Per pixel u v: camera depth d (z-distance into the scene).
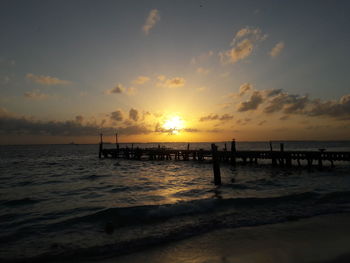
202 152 35.06
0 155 76.12
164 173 25.11
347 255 6.04
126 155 46.00
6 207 11.74
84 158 56.94
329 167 25.77
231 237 7.41
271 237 7.32
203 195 13.31
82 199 13.20
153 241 7.23
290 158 26.05
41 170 30.69
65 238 7.62
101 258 6.27
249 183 17.02
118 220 9.09
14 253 6.61
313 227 8.07
